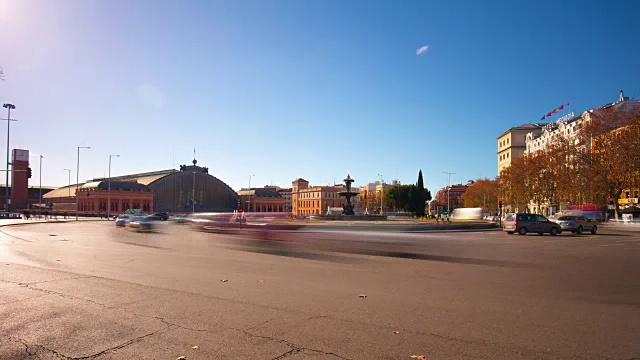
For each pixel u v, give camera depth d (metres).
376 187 176.00
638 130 56.16
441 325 6.83
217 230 36.19
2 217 72.25
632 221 60.44
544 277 11.95
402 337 6.19
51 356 5.35
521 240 27.58
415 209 104.38
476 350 5.65
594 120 62.00
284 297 8.90
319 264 14.38
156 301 8.37
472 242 24.88
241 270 12.78
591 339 6.14
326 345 5.82
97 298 8.56
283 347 5.73
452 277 11.80
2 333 6.25
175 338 6.07
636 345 5.88
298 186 172.38
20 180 113.31
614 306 8.29
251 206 140.62
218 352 5.52
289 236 28.62
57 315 7.23
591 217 63.88
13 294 8.86
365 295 9.16
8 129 66.00
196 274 11.88
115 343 5.84
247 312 7.58
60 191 144.25
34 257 15.49
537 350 5.66
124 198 108.50
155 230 36.53
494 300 8.76
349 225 35.72
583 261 15.92
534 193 74.38
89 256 15.99
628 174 58.41
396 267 13.77
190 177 124.31
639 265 14.80
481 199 105.06
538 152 75.81
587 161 62.19
